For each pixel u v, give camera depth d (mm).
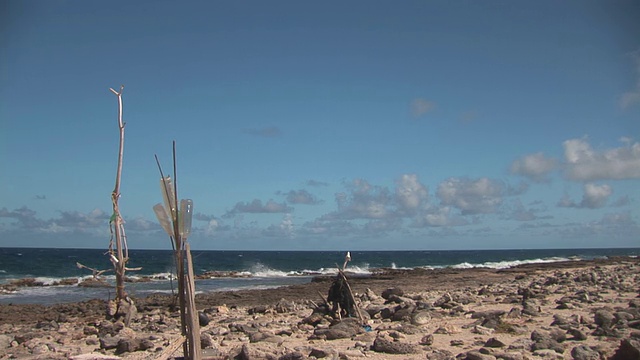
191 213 8758
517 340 11969
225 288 42812
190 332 8414
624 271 37781
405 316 16906
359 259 123000
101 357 11266
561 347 11016
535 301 19766
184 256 8711
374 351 11641
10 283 44938
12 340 15445
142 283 46500
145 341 13203
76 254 126812
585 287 25406
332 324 15602
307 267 86875
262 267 79875
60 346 14188
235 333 15203
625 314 13883
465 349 11680
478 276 46562
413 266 92125
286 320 18484
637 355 9211
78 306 25875
